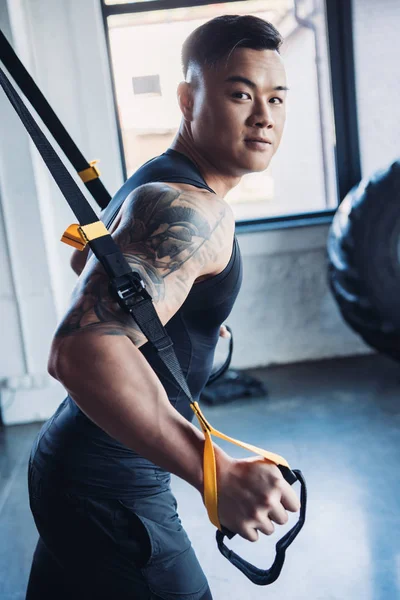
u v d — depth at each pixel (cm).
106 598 98
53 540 99
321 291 369
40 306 322
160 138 353
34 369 329
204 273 86
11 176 308
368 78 353
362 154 363
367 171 366
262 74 93
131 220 82
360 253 316
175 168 94
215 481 69
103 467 95
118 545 95
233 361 375
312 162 367
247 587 192
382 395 319
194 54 96
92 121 329
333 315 373
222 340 370
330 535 212
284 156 366
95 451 94
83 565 97
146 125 350
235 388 336
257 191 369
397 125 359
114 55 341
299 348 375
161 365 94
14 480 273
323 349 377
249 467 70
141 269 77
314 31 351
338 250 326
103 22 336
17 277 318
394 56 349
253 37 92
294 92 358
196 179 94
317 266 366
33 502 100
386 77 352
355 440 275
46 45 320
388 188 313
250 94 93
